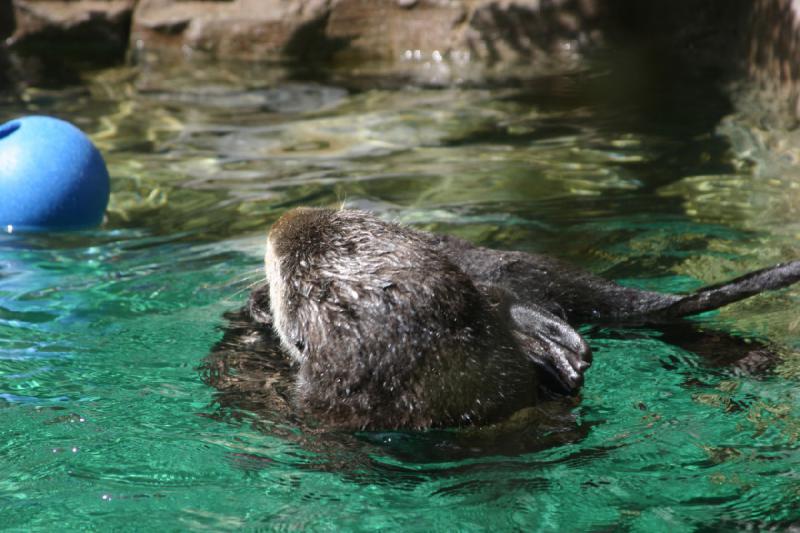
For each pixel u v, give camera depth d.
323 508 6.99
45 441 7.98
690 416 8.22
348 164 16.05
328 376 7.98
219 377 9.14
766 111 17.48
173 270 11.99
